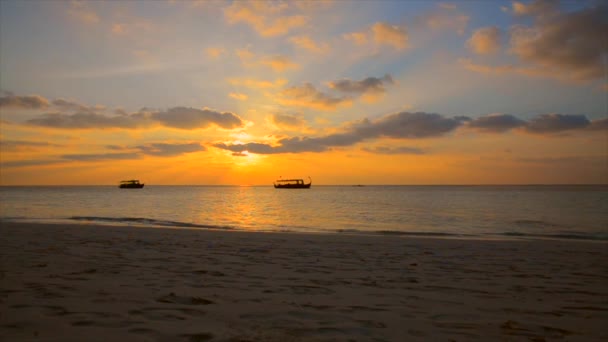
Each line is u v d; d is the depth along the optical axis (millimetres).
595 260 9367
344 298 5168
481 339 3658
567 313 4695
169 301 4672
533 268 8148
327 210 38812
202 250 10008
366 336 3631
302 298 5086
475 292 5793
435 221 26641
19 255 8391
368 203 53625
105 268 7000
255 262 8234
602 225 23781
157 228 16719
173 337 3385
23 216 27453
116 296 4840
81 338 3283
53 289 5145
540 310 4812
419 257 9570
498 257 9750
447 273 7418
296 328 3775
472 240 13867
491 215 31812
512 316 4516
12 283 5492
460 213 34250
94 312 4086
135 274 6477
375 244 12148
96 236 12727
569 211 36156
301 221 26422
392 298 5254
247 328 3719
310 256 9398
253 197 79875
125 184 175125
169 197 77312
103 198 68562
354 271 7438
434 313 4543
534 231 20406
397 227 22500
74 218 24797
